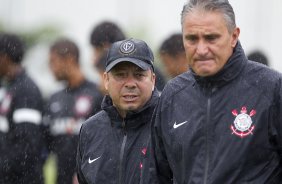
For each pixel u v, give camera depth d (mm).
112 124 15289
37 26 57656
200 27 12820
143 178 14367
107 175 15047
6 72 22156
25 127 21750
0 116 22047
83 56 45281
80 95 22641
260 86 13000
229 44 13000
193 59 12992
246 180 12766
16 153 21734
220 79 13086
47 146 23000
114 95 14891
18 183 21875
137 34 54344
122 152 15000
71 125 22625
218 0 12898
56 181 22797
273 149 12945
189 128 13219
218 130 12992
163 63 20531
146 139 14875
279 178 13062
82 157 15641
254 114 12867
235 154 12789
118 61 14703
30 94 22078
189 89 13516
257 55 21672
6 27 58844
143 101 14891
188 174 13148
